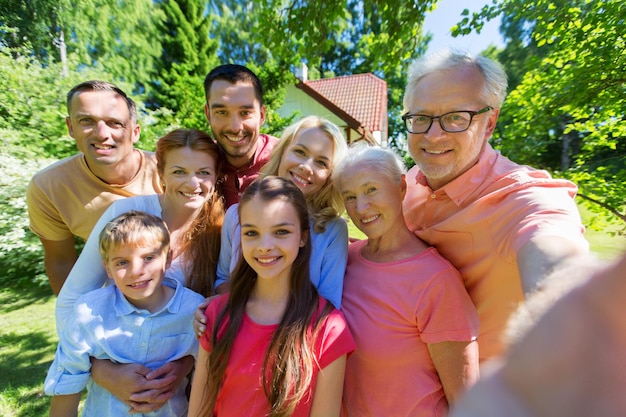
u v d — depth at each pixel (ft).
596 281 1.86
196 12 65.57
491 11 12.44
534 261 3.79
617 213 11.83
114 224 5.59
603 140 12.42
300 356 4.51
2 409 10.91
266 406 4.58
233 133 8.20
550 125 12.92
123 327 5.71
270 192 4.95
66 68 30.45
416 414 4.84
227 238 6.32
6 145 23.00
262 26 16.60
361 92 59.41
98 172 7.96
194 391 5.12
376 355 4.98
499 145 14.30
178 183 6.22
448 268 5.21
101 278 6.32
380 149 5.80
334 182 6.05
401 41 16.10
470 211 5.42
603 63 10.90
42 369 13.15
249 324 4.88
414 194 6.90
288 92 52.90
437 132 5.45
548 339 1.81
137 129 8.43
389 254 5.65
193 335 5.99
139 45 60.75
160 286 6.05
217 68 8.31
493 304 5.32
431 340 4.80
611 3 10.60
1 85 25.18
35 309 18.92
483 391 1.91
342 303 5.50
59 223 8.80
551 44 13.66
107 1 56.70
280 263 4.87
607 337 1.68
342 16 15.56
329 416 4.63
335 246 5.85
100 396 5.68
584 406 1.60
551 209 4.44
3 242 20.70
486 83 5.36
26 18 48.49
